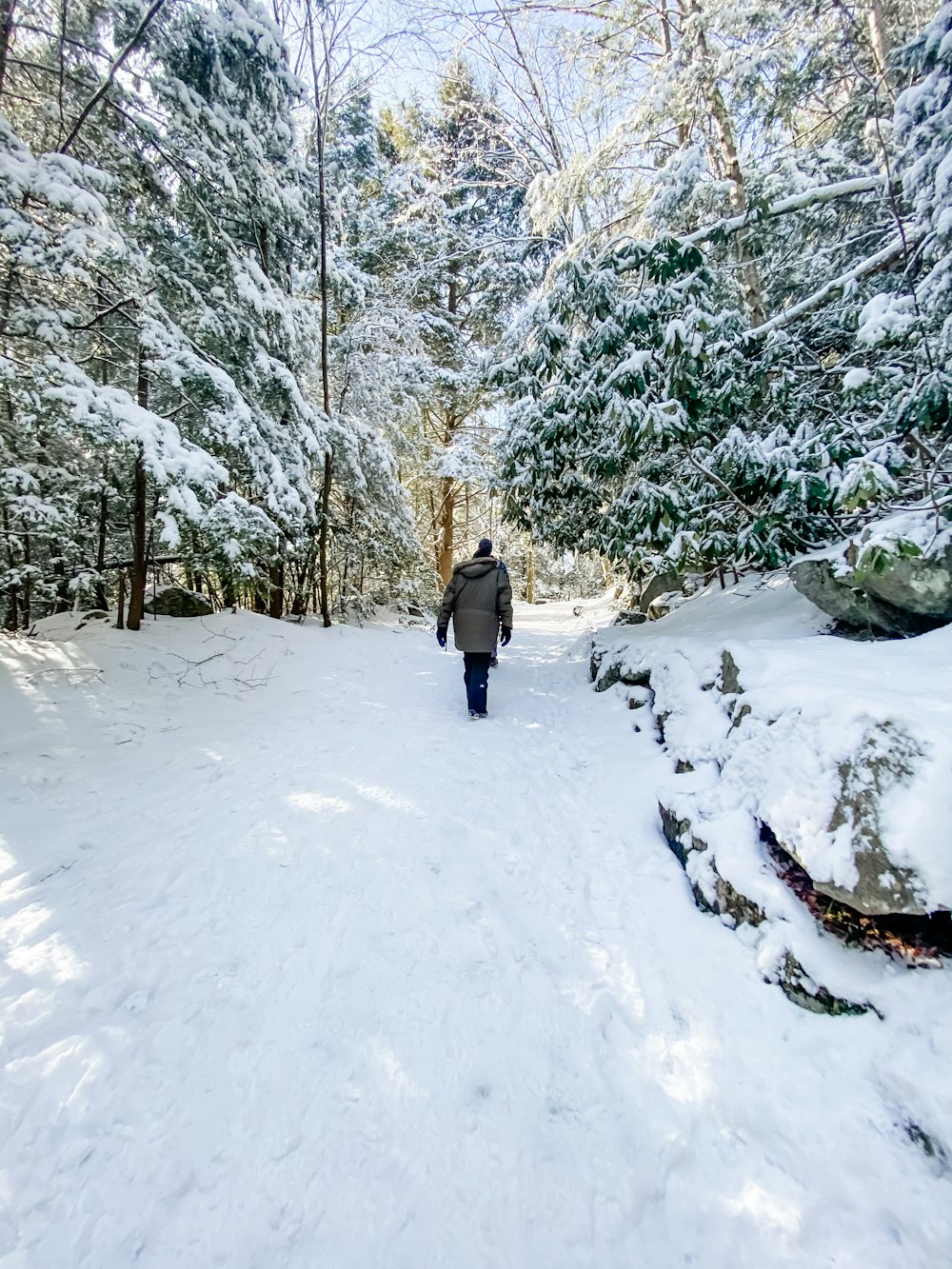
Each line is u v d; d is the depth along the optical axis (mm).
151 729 3932
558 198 6266
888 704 1731
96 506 6137
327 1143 1258
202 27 4809
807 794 1752
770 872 1824
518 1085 1401
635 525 4258
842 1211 1066
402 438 10344
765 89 5051
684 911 1967
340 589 10164
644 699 3893
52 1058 1437
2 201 3584
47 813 2738
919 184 3344
